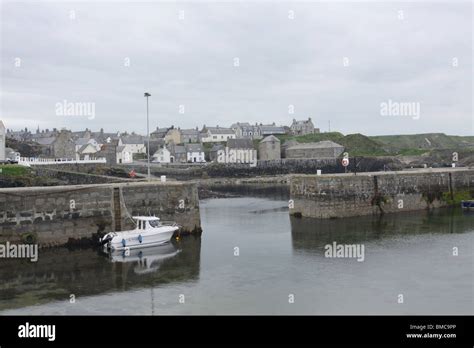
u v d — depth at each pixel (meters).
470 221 40.28
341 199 42.78
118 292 22.69
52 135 121.19
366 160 102.44
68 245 30.89
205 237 35.41
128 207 33.31
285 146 127.19
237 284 23.73
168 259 28.66
